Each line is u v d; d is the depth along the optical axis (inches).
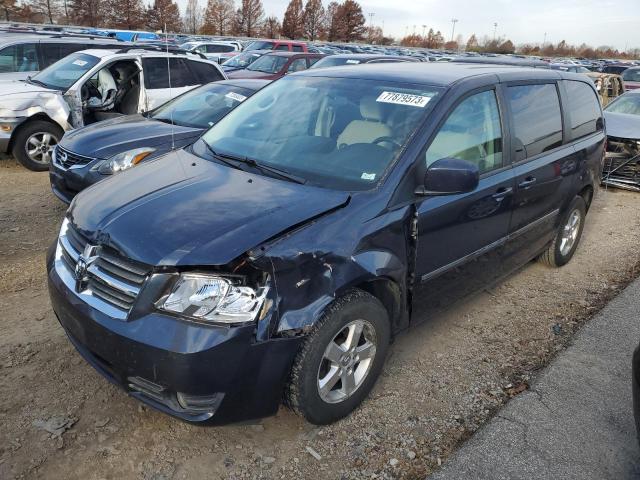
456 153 136.6
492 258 157.2
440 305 142.9
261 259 97.7
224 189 118.0
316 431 116.3
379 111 137.1
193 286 95.5
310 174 126.0
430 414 124.0
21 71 415.8
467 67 165.2
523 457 111.1
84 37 470.3
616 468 109.7
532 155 167.3
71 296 106.5
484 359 147.4
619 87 762.2
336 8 3275.1
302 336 102.1
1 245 204.4
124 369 98.9
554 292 191.9
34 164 321.1
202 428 115.5
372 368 121.1
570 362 145.6
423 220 124.7
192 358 93.2
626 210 302.2
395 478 105.4
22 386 124.0
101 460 105.4
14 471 101.1
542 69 193.9
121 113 348.8
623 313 173.6
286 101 155.5
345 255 107.8
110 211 111.5
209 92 281.7
